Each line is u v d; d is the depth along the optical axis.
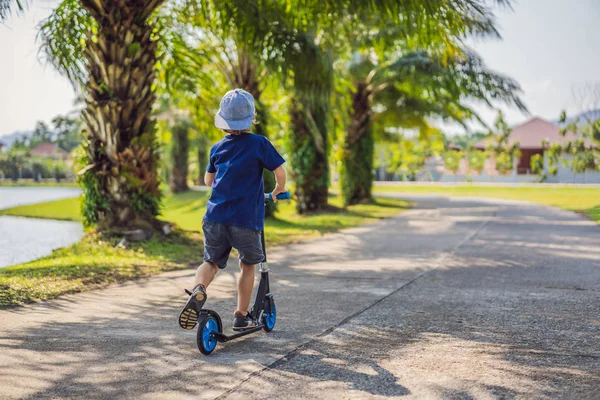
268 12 11.65
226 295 6.89
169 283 7.84
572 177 44.22
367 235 13.79
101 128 11.38
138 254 10.25
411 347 4.65
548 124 52.25
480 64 20.70
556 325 5.34
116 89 11.31
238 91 4.71
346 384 3.81
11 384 3.83
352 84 23.94
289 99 20.16
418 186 44.28
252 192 4.63
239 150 4.65
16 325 5.43
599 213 18.17
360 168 24.94
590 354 4.44
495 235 13.08
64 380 3.91
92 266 8.83
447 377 3.93
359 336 4.99
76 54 12.11
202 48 15.13
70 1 11.82
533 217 17.75
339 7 10.88
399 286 7.36
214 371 4.08
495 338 4.91
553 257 9.72
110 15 11.02
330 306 6.21
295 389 3.72
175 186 38.03
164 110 32.72
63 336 5.02
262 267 5.03
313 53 12.25
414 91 23.95
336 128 23.75
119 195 11.45
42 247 13.07
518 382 3.83
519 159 50.53
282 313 5.89
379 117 27.14
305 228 15.81
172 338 4.95
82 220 11.91
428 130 27.98
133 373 4.04
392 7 10.53
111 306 6.32
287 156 21.47
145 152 11.58
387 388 3.73
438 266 8.99
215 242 4.63
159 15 13.30
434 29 11.02
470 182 48.56
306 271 8.68
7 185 59.06
